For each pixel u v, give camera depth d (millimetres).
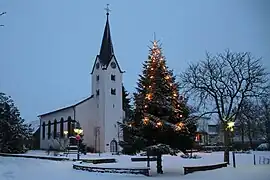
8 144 48938
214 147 59062
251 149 58219
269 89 29531
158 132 20391
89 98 60562
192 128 21250
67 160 35031
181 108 21266
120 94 61031
